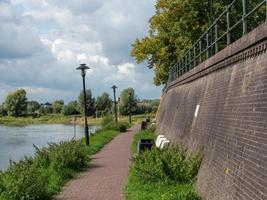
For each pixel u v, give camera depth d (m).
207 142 13.61
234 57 11.68
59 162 18.97
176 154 15.58
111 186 15.77
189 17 37.62
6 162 35.16
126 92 123.56
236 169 9.45
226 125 11.34
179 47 41.00
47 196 13.80
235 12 27.66
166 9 45.88
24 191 13.04
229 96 11.73
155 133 41.91
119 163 22.05
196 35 37.72
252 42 9.70
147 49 48.56
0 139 63.06
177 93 28.38
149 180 15.12
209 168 12.15
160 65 48.62
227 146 10.70
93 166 21.23
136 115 121.19
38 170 16.98
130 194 13.92
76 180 17.38
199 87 18.16
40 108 186.38
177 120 24.33
